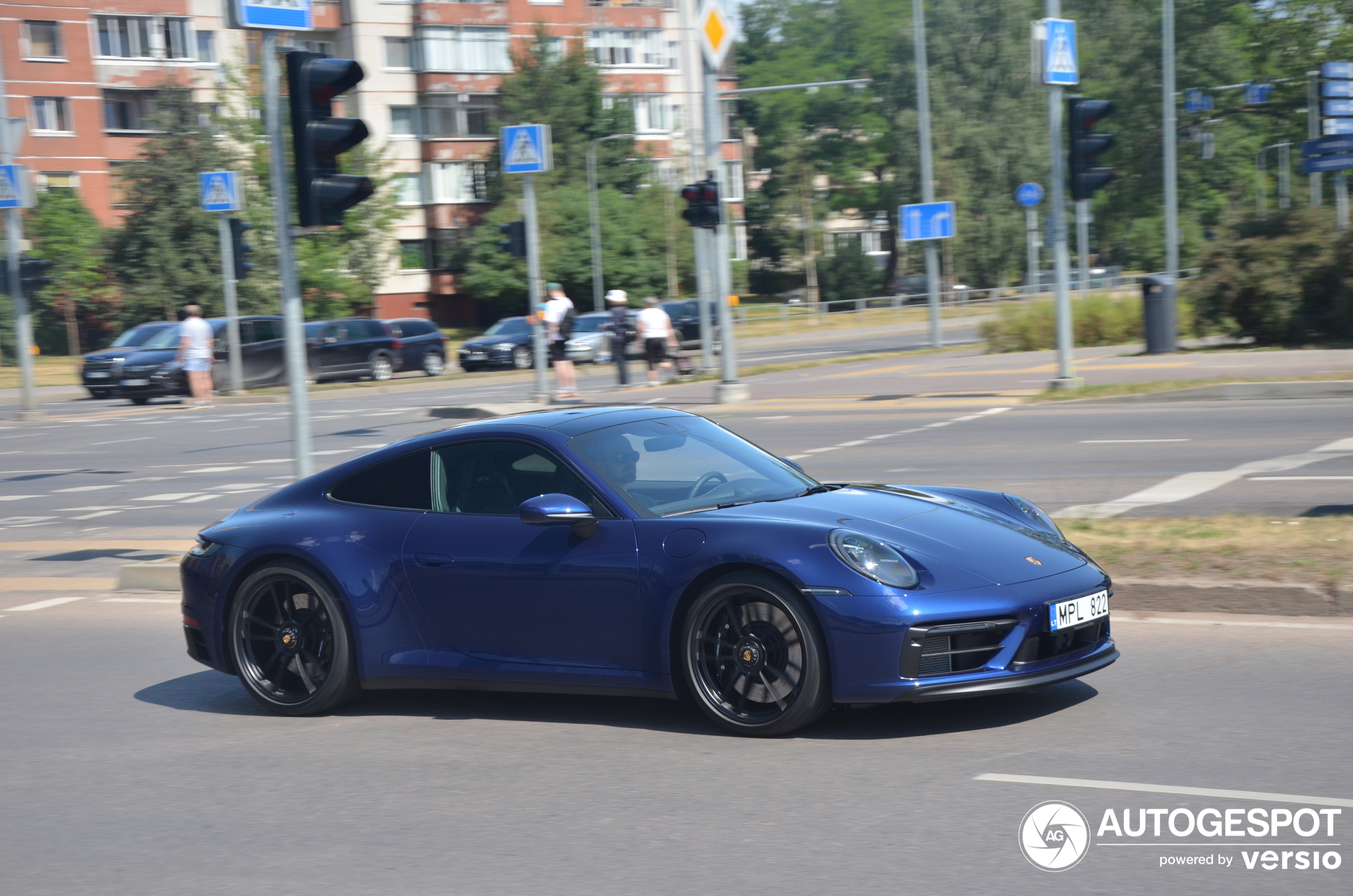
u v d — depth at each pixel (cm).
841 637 514
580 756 538
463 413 2336
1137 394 1834
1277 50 5059
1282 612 698
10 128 2795
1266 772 471
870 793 469
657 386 2652
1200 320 2531
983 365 2514
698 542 546
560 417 638
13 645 841
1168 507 1028
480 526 600
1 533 1374
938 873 396
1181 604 724
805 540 530
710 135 2161
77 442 2320
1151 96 5806
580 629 571
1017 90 7775
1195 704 557
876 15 8856
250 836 467
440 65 6912
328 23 6888
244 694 692
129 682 730
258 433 2291
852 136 9050
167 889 421
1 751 602
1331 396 1720
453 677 602
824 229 8475
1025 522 603
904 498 605
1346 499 1013
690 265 6594
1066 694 584
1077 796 456
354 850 445
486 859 429
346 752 570
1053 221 1928
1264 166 6681
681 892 391
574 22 7419
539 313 2448
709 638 548
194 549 675
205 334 3017
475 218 7012
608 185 6769
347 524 630
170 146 5478
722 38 2159
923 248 7819
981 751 510
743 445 652
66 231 5547
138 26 6388
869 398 2084
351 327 3738
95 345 5725
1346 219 2484
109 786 539
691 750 534
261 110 5594
